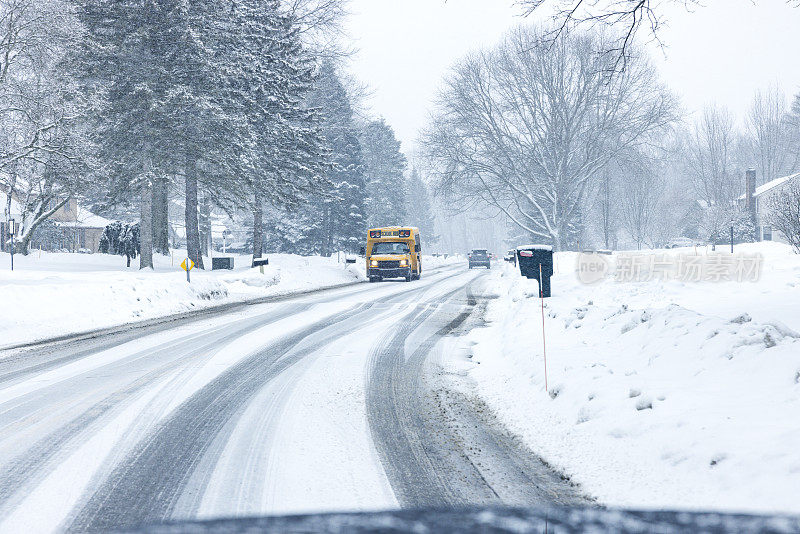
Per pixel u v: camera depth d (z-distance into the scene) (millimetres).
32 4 27016
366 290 29453
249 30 37312
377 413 7789
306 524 1038
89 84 30656
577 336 11406
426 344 13430
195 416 7613
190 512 4574
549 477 5414
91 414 7719
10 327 15961
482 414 7797
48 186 35531
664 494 4691
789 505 3910
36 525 4348
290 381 9672
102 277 23250
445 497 4883
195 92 32375
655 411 6281
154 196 41281
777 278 17125
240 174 35188
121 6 30188
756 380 6598
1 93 27969
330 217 70750
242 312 19953
